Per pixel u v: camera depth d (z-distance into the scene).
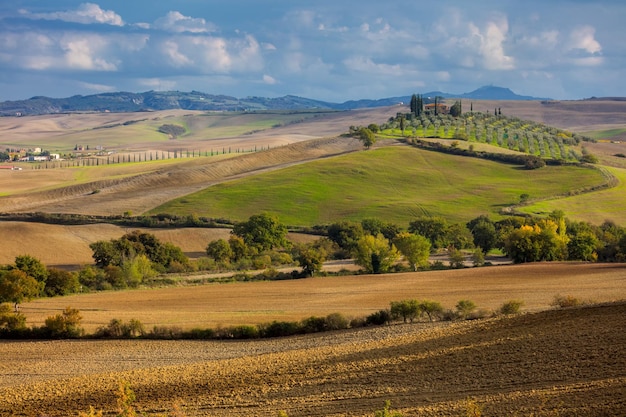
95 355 62.94
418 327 67.38
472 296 85.88
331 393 44.44
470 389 42.50
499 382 43.41
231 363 55.94
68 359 61.62
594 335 52.97
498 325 62.06
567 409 35.62
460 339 57.72
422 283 99.94
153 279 113.50
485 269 111.88
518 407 37.12
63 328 70.62
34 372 57.41
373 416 38.09
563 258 127.56
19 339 70.69
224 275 117.62
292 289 99.00
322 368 51.50
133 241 133.12
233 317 77.88
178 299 92.56
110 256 125.81
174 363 58.56
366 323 71.38
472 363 48.97
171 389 48.25
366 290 95.56
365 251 118.88
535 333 56.28
